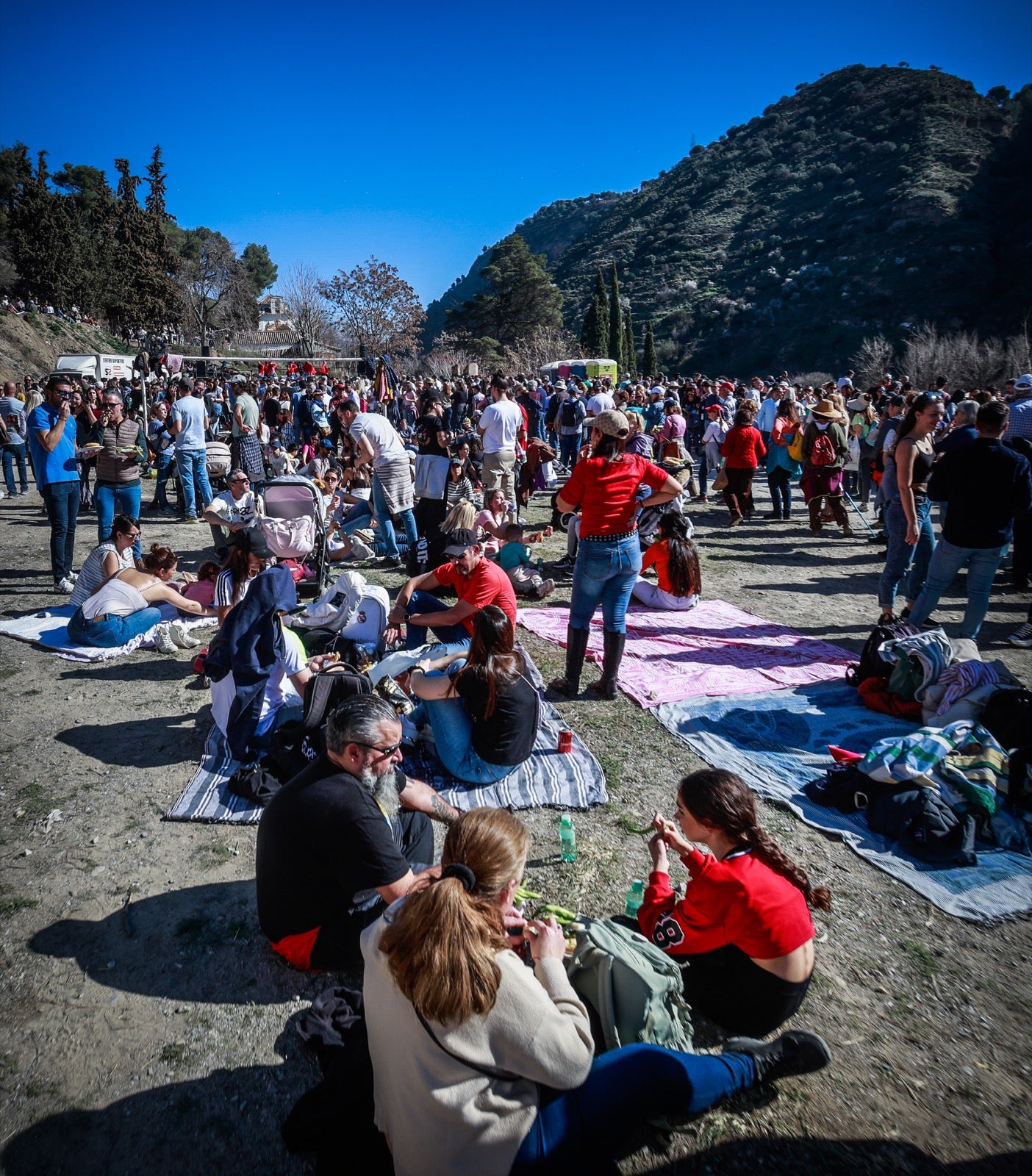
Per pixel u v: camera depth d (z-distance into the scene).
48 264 54.31
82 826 4.00
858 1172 2.33
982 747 4.09
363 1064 2.36
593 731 5.04
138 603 6.45
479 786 4.29
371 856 2.72
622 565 5.20
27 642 6.59
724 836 2.65
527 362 60.50
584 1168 2.02
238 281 75.19
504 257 74.62
